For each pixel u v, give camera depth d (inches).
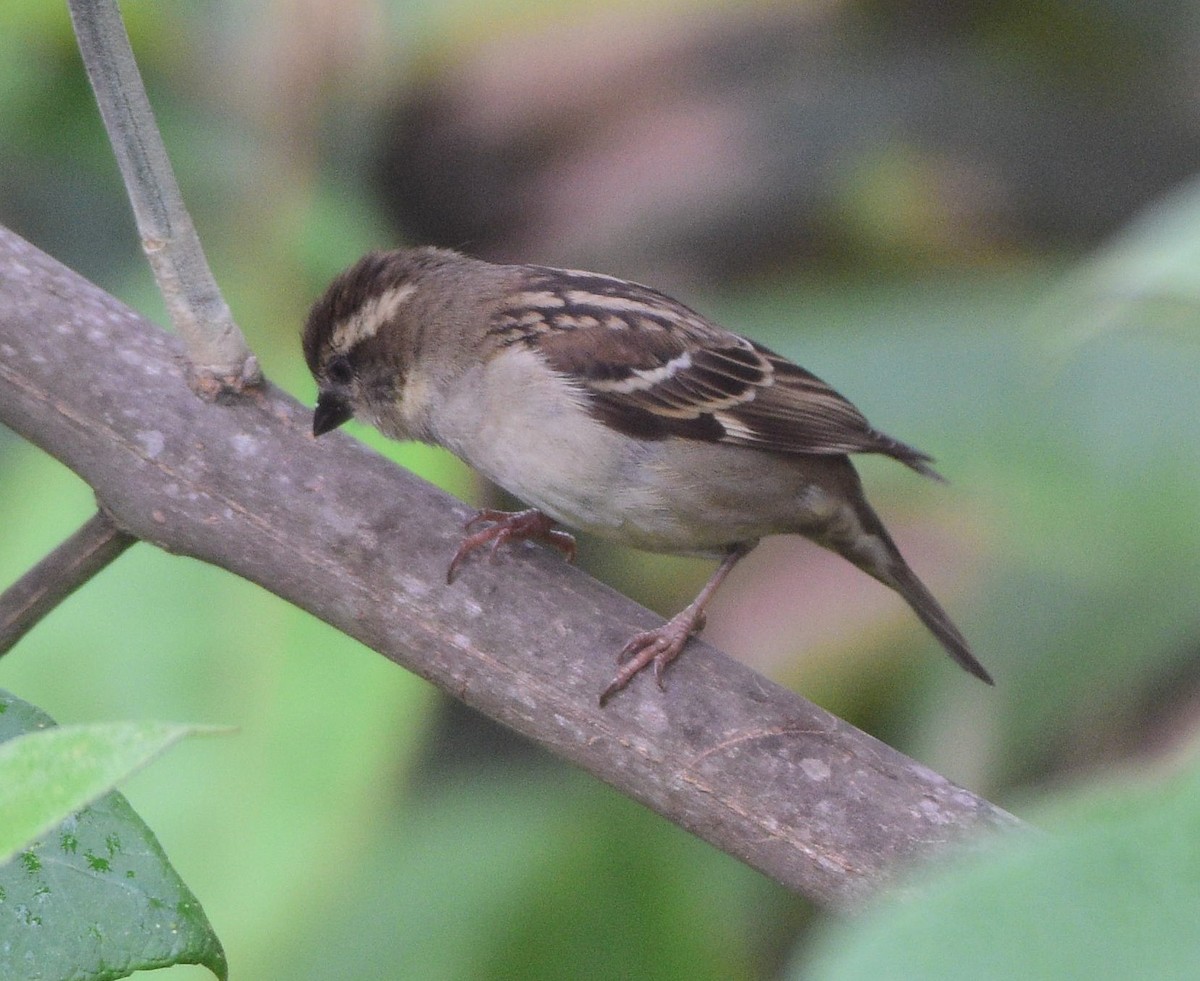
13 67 394.9
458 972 334.6
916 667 367.2
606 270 458.9
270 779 298.0
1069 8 480.1
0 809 101.3
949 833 228.2
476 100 473.4
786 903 365.1
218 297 250.8
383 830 360.5
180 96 391.9
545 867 347.3
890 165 467.2
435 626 250.1
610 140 476.7
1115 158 467.2
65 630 306.5
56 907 169.2
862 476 384.8
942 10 489.1
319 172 397.4
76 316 257.1
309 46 393.1
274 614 308.7
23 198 402.6
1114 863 69.9
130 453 251.6
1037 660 347.3
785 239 462.9
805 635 378.0
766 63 488.7
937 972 68.2
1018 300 390.0
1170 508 345.7
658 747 240.4
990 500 361.4
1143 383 357.7
